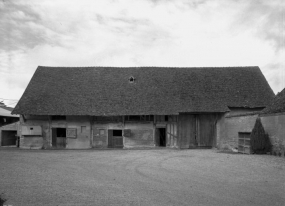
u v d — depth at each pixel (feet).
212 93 84.89
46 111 78.69
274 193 27.84
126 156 59.57
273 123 57.88
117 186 30.83
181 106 80.33
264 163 46.26
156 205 23.79
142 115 81.05
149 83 88.69
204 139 82.64
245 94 84.33
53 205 24.06
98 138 81.10
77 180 34.24
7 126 92.53
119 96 84.17
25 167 44.75
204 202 24.72
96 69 94.32
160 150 73.77
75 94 84.58
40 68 92.99
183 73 92.68
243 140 67.46
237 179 34.42
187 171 40.29
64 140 81.46
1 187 30.73
